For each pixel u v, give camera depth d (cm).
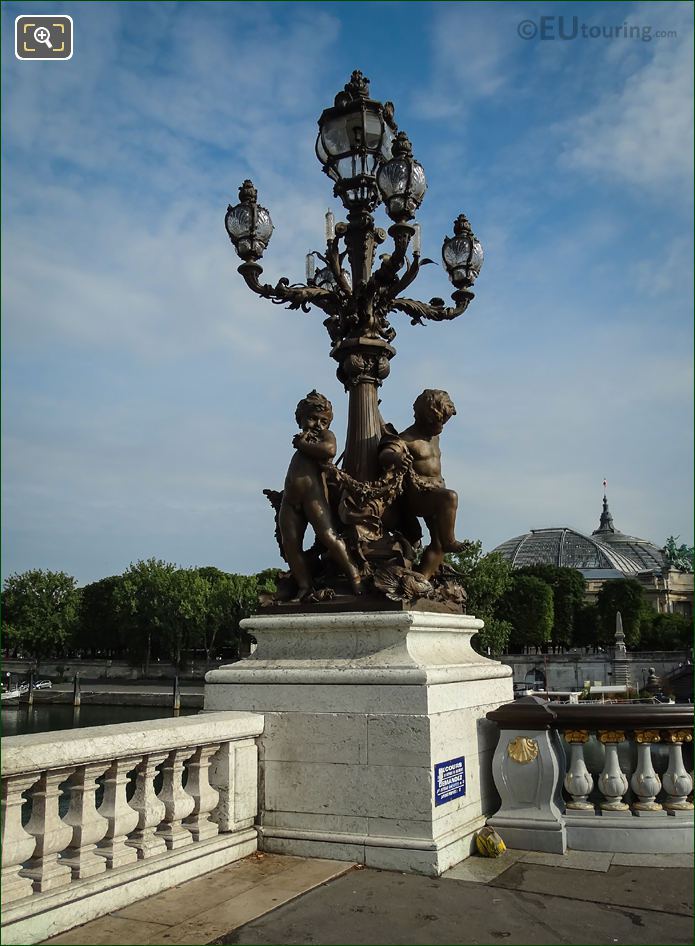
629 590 9138
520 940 469
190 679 7406
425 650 674
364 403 799
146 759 557
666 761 919
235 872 583
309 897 533
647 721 676
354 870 589
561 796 701
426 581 733
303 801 631
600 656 7419
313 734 636
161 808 562
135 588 7662
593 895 547
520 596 8012
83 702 6494
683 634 9181
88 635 8262
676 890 559
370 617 650
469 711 680
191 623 7400
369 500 729
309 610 696
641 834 651
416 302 840
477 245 873
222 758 625
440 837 596
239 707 670
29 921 450
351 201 834
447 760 622
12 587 8062
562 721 688
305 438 730
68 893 476
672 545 13900
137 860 538
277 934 472
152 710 6106
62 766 480
